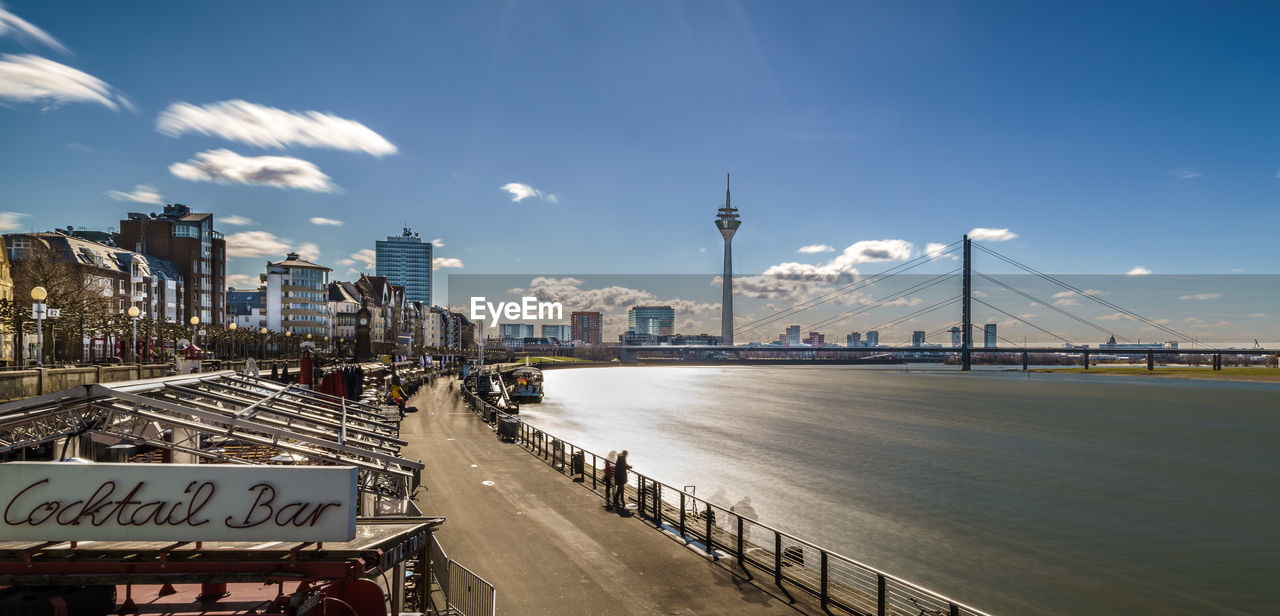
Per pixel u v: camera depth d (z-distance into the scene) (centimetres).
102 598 867
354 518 864
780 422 9706
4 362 3850
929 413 12288
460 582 1548
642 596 1641
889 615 1564
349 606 868
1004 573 3038
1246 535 3956
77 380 2262
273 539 845
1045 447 7869
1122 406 15850
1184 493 5300
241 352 10175
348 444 1819
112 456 1966
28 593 841
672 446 6644
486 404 5431
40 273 5916
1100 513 4431
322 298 15675
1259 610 2747
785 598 1639
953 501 4566
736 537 2131
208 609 984
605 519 2331
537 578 1758
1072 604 2703
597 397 14662
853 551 3216
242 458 2044
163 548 840
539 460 3478
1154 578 3103
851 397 16688
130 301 9575
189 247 12306
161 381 1814
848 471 5572
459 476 3033
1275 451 8100
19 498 818
